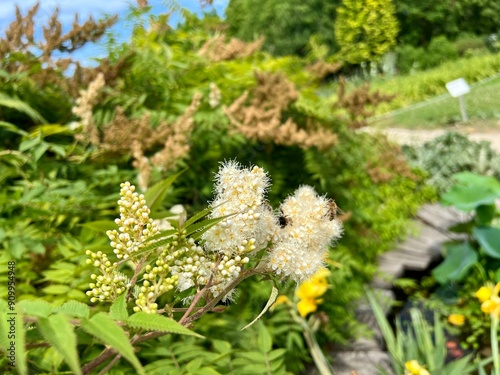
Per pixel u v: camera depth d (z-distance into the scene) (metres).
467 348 1.05
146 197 0.41
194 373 0.49
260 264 0.31
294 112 1.12
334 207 0.33
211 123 0.90
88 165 0.77
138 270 0.30
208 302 0.31
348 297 0.96
